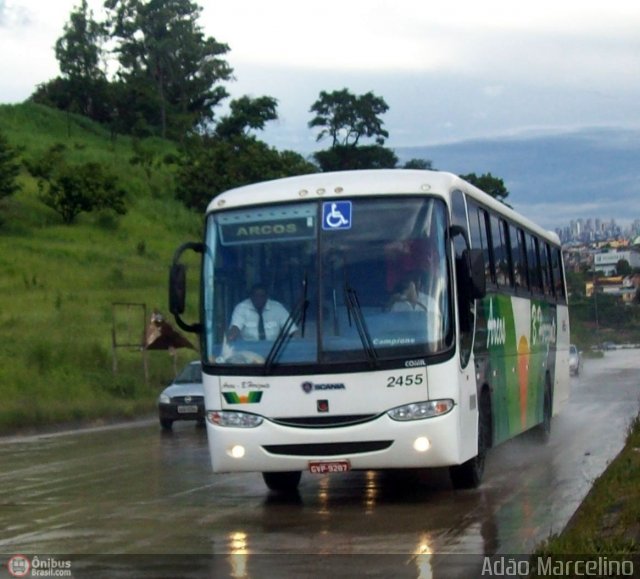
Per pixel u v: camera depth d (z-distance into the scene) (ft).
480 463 43.86
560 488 42.93
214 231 40.70
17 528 37.58
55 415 101.30
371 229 39.24
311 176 41.75
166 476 52.95
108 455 67.77
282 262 39.52
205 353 39.75
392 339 38.01
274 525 36.37
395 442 37.55
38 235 246.68
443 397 37.83
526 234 58.39
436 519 36.37
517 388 52.65
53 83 407.44
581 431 68.33
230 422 38.86
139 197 303.48
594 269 341.62
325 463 37.96
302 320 38.68
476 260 38.55
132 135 383.65
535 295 59.77
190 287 205.26
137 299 183.11
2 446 80.02
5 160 263.70
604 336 323.37
